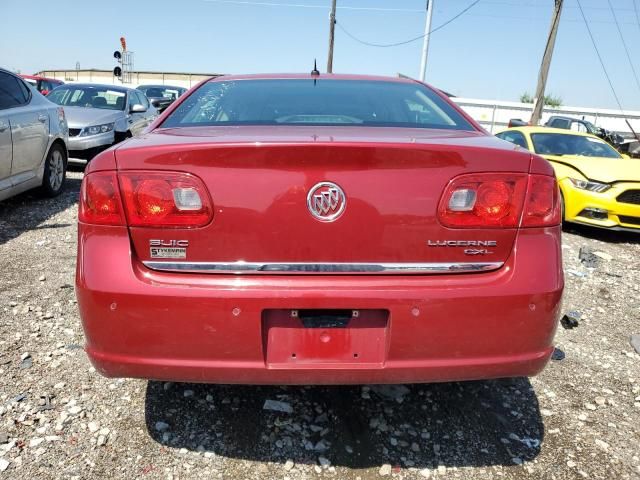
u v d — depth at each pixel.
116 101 10.09
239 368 1.90
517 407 2.63
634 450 2.33
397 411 2.56
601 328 3.63
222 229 1.87
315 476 2.13
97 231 1.92
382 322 1.93
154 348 1.89
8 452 2.17
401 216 1.88
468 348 1.93
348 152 1.83
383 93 2.97
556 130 8.12
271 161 1.84
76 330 3.20
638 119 29.11
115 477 2.08
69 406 2.48
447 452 2.29
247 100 2.80
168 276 1.90
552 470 2.20
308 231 1.87
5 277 3.96
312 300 1.86
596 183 6.33
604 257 5.59
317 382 1.95
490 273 1.96
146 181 1.87
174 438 2.31
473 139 2.20
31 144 5.88
